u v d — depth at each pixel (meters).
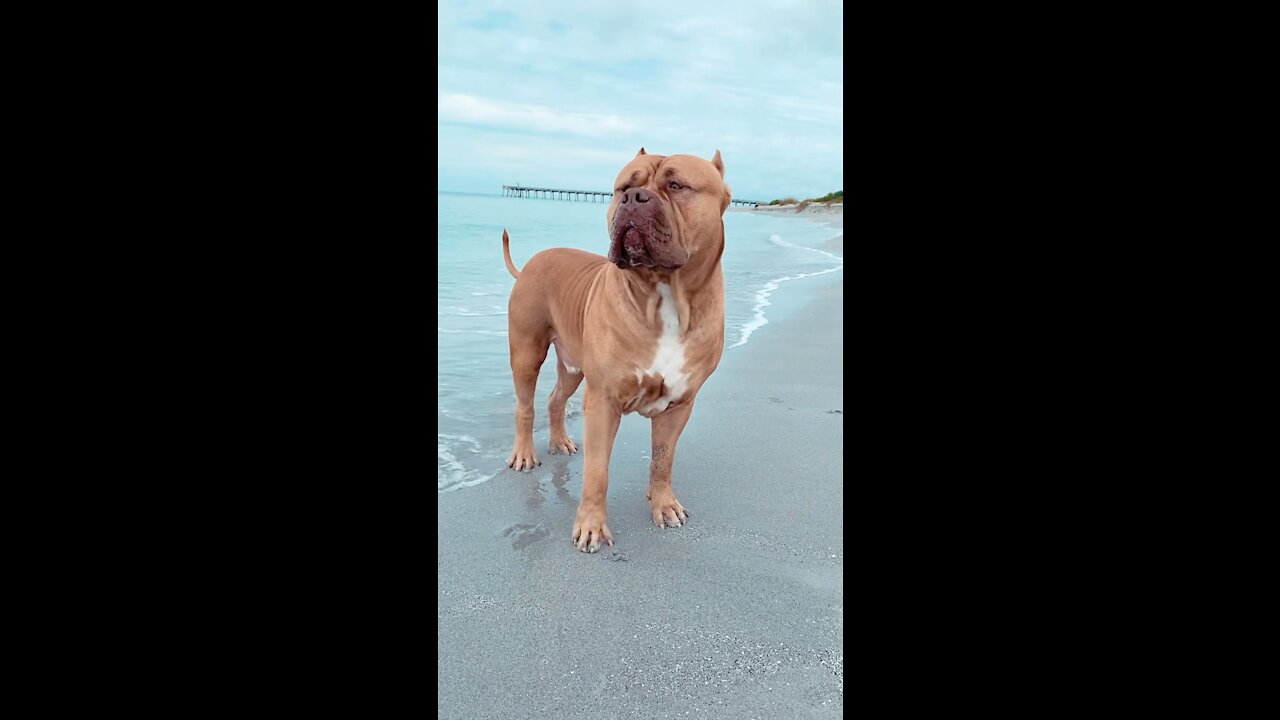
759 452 1.92
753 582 1.36
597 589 1.34
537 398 2.37
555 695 1.08
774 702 1.07
